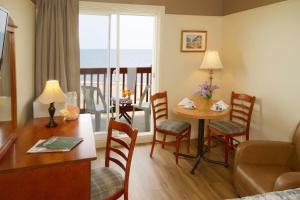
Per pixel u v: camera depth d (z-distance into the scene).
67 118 2.67
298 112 2.95
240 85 3.91
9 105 1.96
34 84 3.36
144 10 3.81
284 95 3.13
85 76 3.97
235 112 3.95
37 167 1.58
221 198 2.63
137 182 2.93
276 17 3.20
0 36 1.60
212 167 3.34
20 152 1.79
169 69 4.10
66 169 1.66
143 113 5.50
